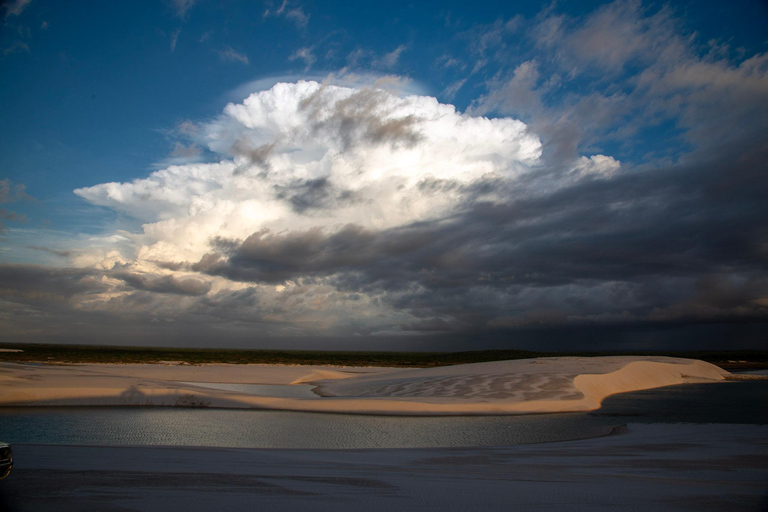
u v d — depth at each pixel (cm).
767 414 2667
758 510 759
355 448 1559
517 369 4534
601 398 3431
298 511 682
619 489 901
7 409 2420
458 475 1034
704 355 13888
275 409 2648
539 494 840
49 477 851
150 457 1138
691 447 1542
